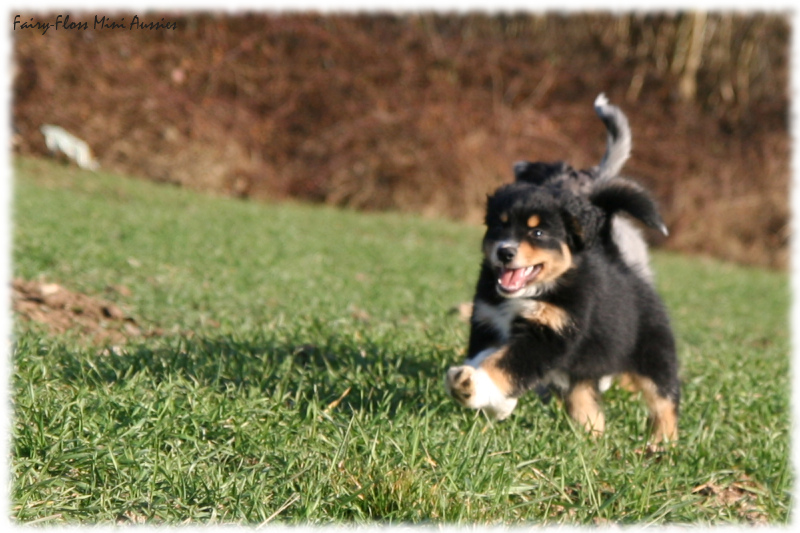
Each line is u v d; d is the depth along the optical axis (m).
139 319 9.05
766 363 9.79
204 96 26.20
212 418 5.79
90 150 24.59
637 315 7.17
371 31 27.72
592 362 6.87
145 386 6.32
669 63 29.98
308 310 10.19
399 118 25.77
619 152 8.66
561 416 6.86
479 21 29.16
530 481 5.58
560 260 6.74
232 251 14.24
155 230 14.97
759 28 30.03
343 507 4.95
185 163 24.59
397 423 5.91
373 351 8.06
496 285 6.90
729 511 5.65
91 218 15.29
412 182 25.62
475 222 25.59
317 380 7.02
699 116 29.52
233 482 5.05
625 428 7.04
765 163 28.80
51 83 24.62
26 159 22.89
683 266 22.98
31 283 9.57
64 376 6.41
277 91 26.45
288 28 26.77
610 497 5.50
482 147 26.06
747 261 27.52
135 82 25.39
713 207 27.77
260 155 26.02
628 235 8.09
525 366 6.55
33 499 4.73
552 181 8.22
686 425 7.37
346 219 22.42
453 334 9.27
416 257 17.03
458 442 5.69
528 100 27.97
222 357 7.04
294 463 5.37
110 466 5.07
